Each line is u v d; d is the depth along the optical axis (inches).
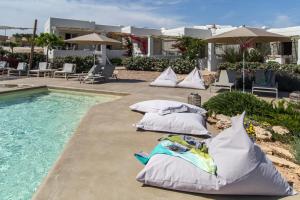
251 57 926.4
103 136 259.0
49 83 623.8
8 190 188.2
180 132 270.5
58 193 156.4
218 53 1101.7
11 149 266.5
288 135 269.1
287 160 214.2
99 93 542.3
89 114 343.6
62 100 508.1
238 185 152.1
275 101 448.5
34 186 194.1
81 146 231.5
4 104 468.1
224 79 559.5
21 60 891.4
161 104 340.8
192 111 312.2
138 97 471.8
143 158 189.3
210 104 349.4
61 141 290.2
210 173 157.9
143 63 927.7
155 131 276.4
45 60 919.7
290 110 335.6
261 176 152.9
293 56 1039.0
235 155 157.5
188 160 165.5
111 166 193.2
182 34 1206.3
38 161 238.4
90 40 647.8
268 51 1126.4
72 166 191.8
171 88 595.5
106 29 1284.4
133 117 330.3
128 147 231.6
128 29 1267.2
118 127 288.8
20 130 327.0
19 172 216.5
